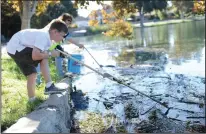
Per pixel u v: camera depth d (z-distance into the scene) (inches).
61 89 199.5
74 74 292.0
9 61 383.6
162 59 547.5
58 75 304.7
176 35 1136.2
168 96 291.3
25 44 187.2
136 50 708.0
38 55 180.1
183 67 451.8
